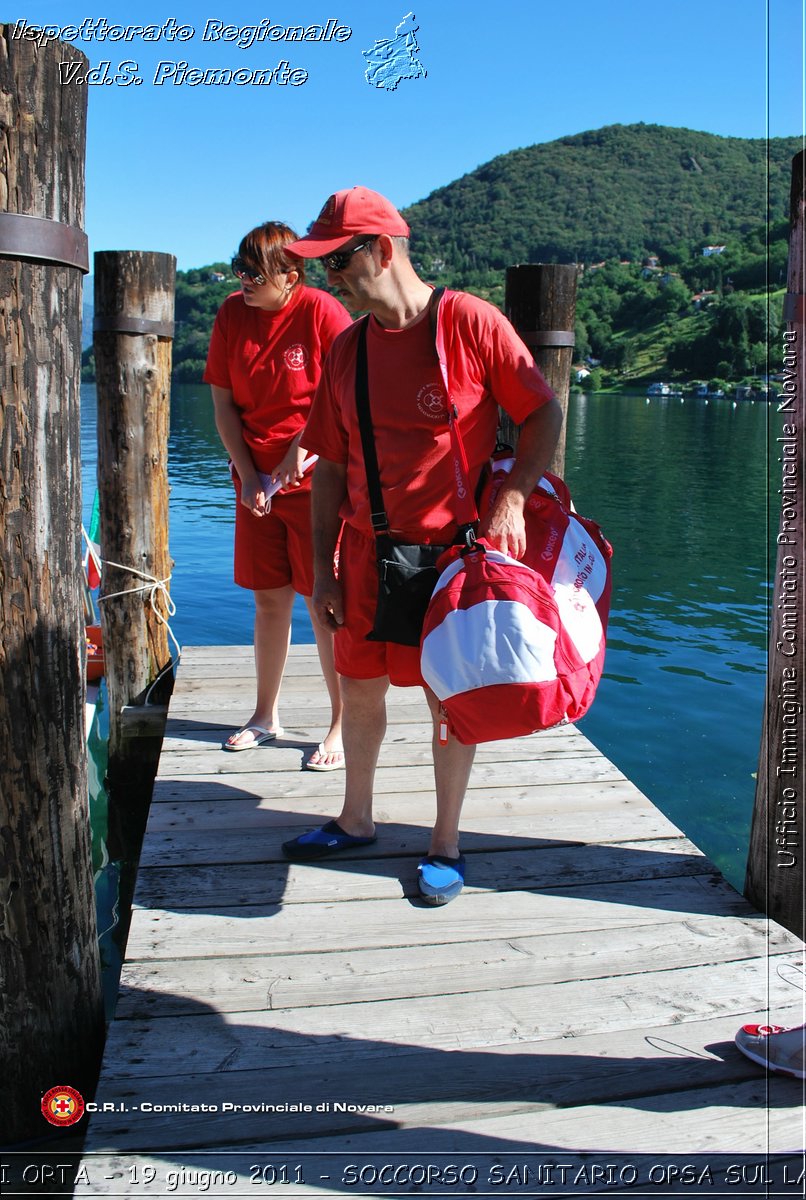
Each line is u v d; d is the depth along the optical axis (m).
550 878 2.75
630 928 2.51
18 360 1.85
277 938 2.45
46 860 2.08
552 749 3.67
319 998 2.22
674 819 4.38
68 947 2.16
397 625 2.44
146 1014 2.16
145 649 4.80
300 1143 1.81
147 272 4.49
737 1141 1.82
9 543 1.92
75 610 2.07
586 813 3.14
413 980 2.29
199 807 3.15
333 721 3.46
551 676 2.13
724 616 7.97
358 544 2.56
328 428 2.60
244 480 3.28
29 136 1.77
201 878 2.73
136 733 4.80
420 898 2.62
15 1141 2.17
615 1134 1.83
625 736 5.39
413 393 2.35
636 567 9.63
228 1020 2.14
